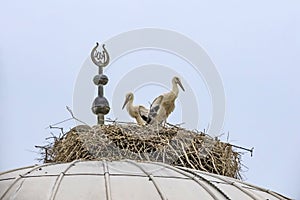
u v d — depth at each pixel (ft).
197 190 49.14
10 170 52.11
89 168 50.93
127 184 47.96
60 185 47.98
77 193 46.85
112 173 49.57
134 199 46.55
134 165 52.08
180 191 48.24
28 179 49.44
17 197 47.29
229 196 49.26
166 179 49.60
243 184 53.67
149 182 48.75
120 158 55.01
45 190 47.52
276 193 54.65
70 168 51.11
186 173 51.65
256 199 50.83
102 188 47.32
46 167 52.11
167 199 47.01
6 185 49.01
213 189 50.01
